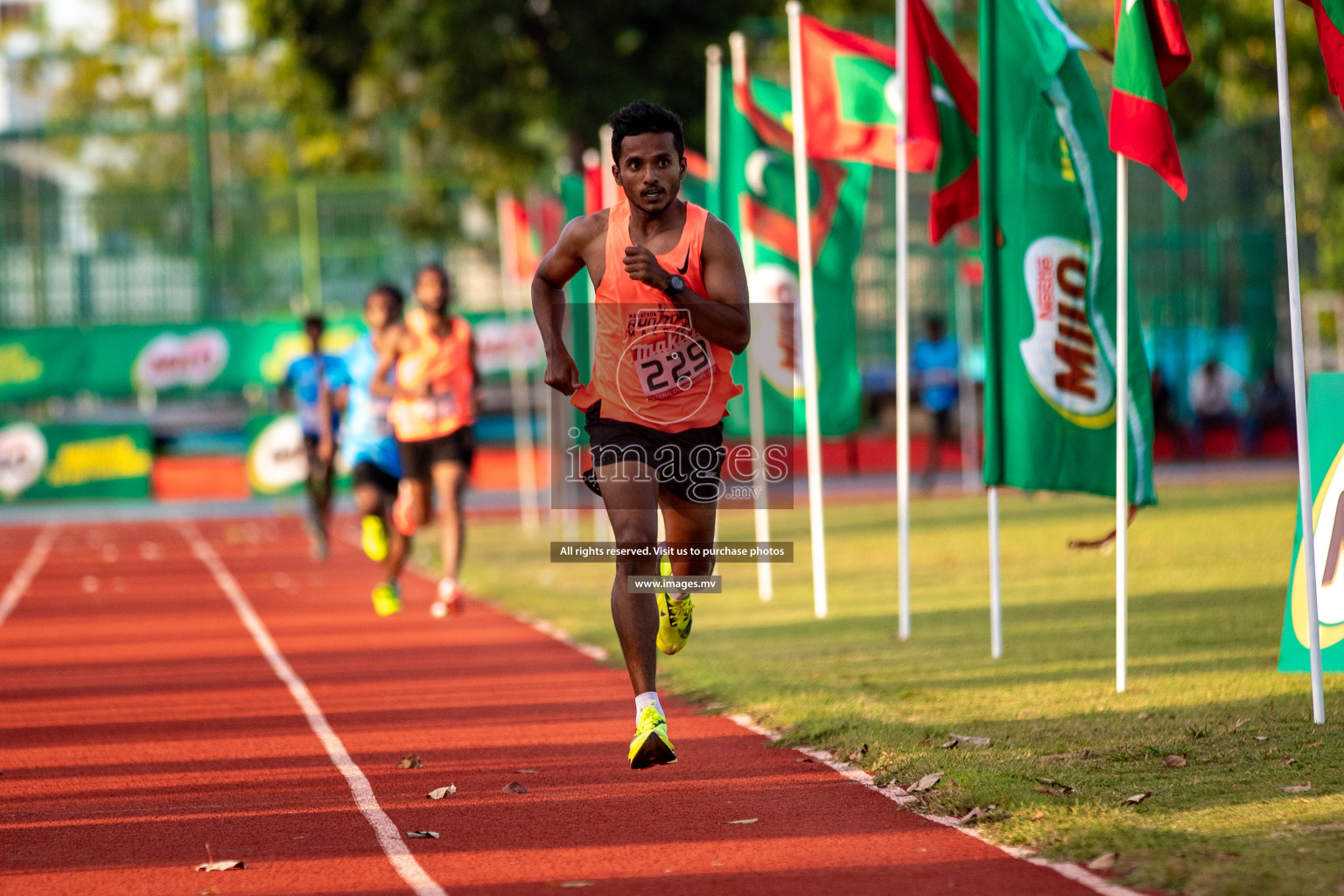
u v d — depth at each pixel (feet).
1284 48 34.32
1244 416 167.43
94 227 162.61
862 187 60.03
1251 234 177.27
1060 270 43.19
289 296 166.20
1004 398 44.19
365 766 35.09
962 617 55.36
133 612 70.28
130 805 31.73
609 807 30.32
